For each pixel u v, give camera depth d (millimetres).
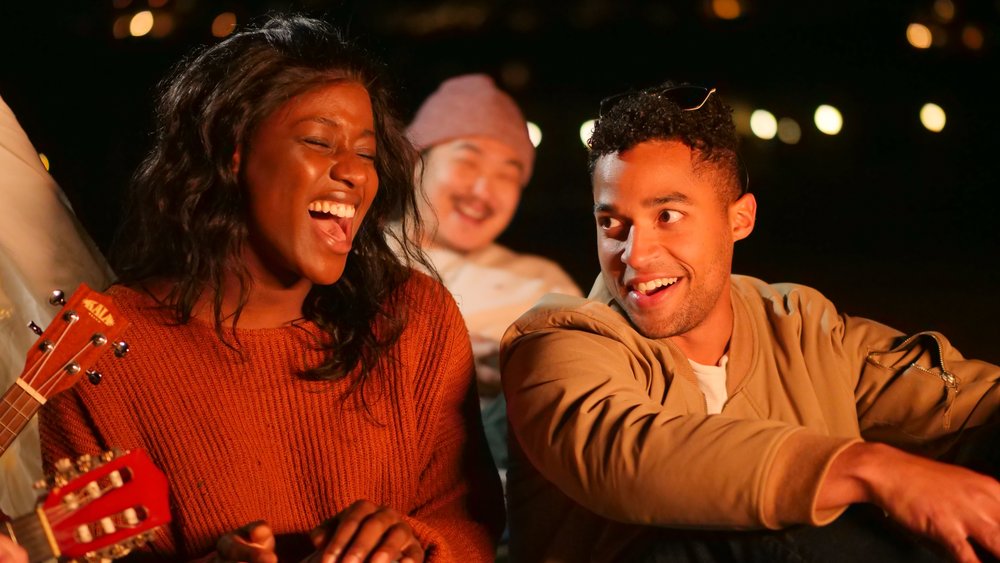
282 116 1909
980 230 6938
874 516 1832
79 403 1929
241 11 5266
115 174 4980
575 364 2010
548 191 7059
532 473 2143
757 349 2172
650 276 2068
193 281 1948
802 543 1822
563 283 3695
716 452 1806
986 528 1706
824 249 6781
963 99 7051
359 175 1921
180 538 1961
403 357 2066
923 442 2182
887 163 7145
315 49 1960
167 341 1947
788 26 6859
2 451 1794
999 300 5781
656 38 6863
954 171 7141
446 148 3652
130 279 2006
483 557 2068
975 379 2182
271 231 1921
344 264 1955
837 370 2189
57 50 5422
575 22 6773
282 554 1951
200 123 1941
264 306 1987
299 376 1984
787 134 6746
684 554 1914
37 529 1628
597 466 1895
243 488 1946
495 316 3551
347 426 2006
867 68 6922
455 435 2137
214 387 1947
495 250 3709
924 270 6379
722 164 2088
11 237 2270
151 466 1677
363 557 1729
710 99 2094
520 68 6750
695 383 2125
